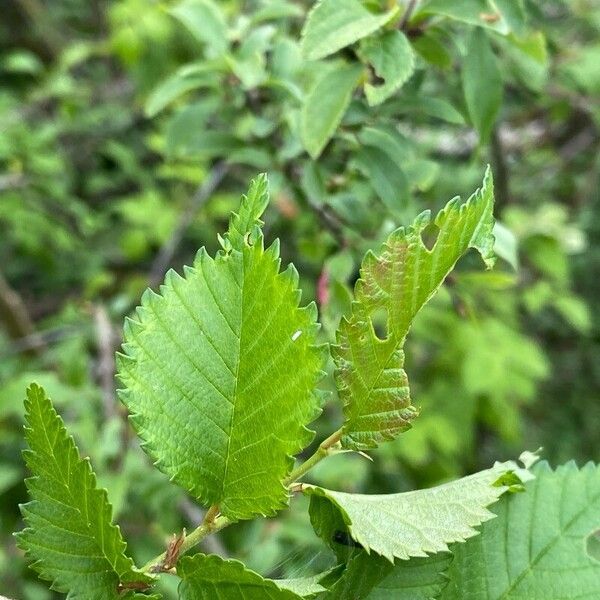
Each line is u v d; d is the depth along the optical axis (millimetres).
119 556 169
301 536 558
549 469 216
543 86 604
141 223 981
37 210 878
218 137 469
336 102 340
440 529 176
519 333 973
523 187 909
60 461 164
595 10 815
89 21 1339
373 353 172
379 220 473
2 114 899
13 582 621
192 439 171
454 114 388
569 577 202
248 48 438
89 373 686
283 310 164
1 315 811
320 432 645
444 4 340
